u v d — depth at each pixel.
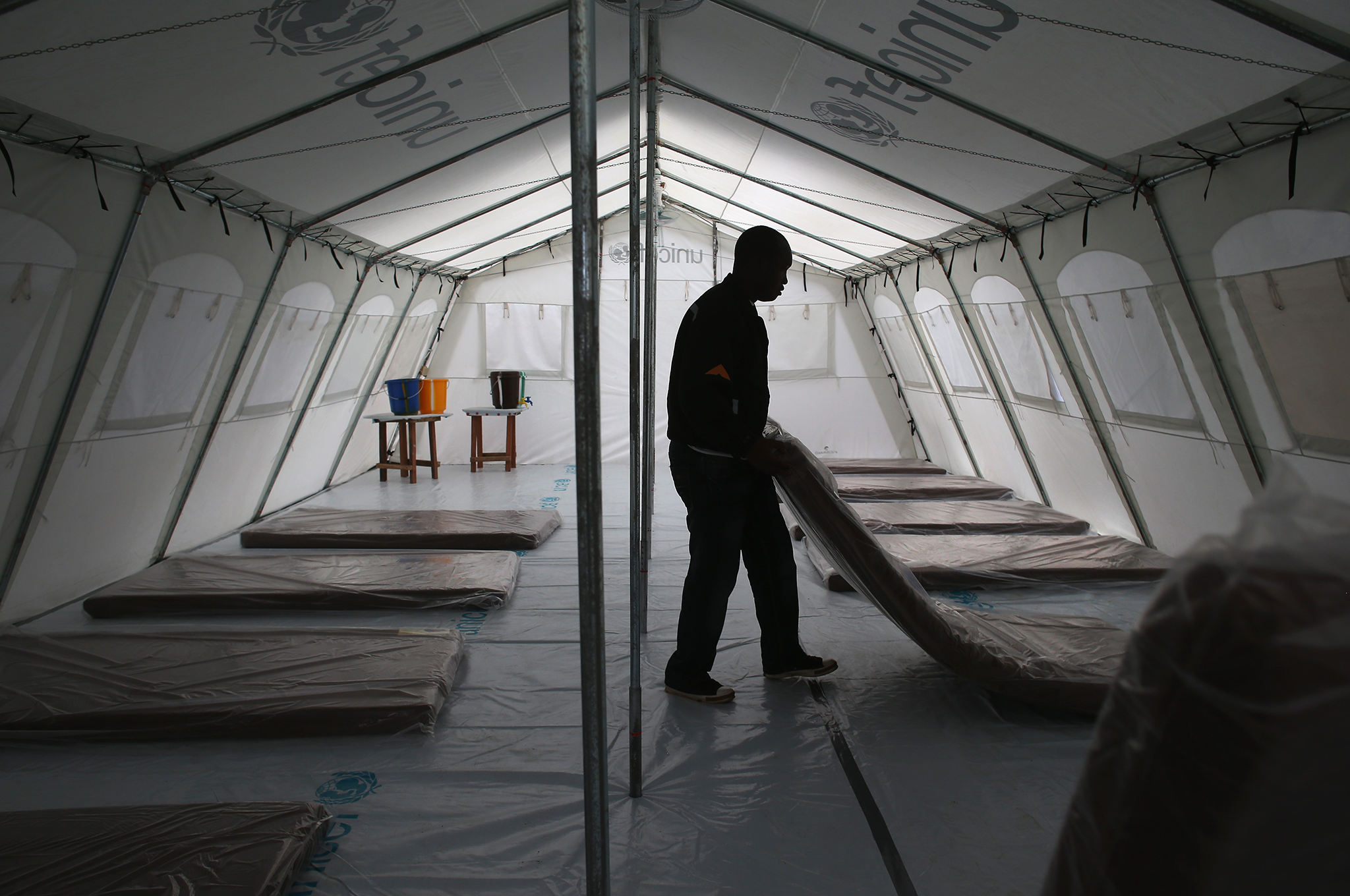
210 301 3.74
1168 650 0.70
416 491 6.61
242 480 5.09
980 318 5.28
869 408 8.33
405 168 4.03
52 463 3.14
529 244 7.78
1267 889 0.64
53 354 2.88
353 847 1.72
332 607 3.38
